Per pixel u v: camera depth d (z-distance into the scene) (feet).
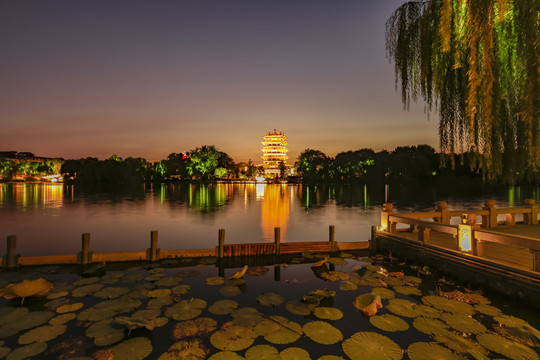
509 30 11.56
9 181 384.27
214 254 34.86
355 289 23.89
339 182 345.10
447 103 14.71
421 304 20.62
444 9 12.05
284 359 14.08
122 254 33.04
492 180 13.34
